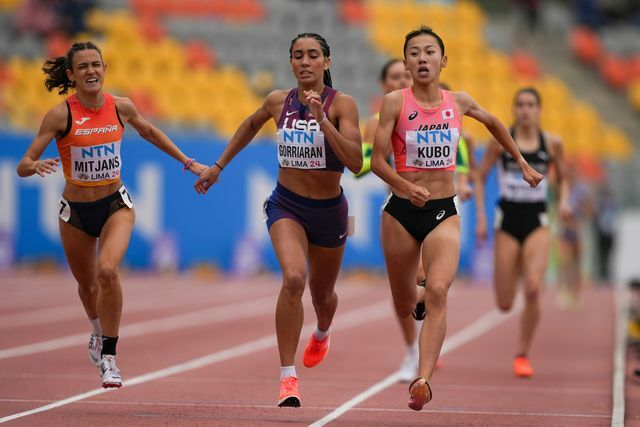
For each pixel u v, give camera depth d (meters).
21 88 75.69
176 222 67.62
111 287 21.73
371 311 50.97
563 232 54.88
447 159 21.72
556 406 24.59
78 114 22.30
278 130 22.02
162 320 45.38
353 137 21.48
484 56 92.44
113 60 78.56
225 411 22.88
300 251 21.41
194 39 83.88
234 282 64.88
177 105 76.44
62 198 22.86
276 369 30.64
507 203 31.62
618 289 69.06
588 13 106.81
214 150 67.88
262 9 88.88
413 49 21.59
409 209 21.73
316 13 88.88
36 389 25.80
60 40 81.06
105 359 21.94
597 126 89.19
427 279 20.75
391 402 24.98
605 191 73.81
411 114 21.64
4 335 38.34
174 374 29.33
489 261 69.81
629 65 100.31
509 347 38.22
